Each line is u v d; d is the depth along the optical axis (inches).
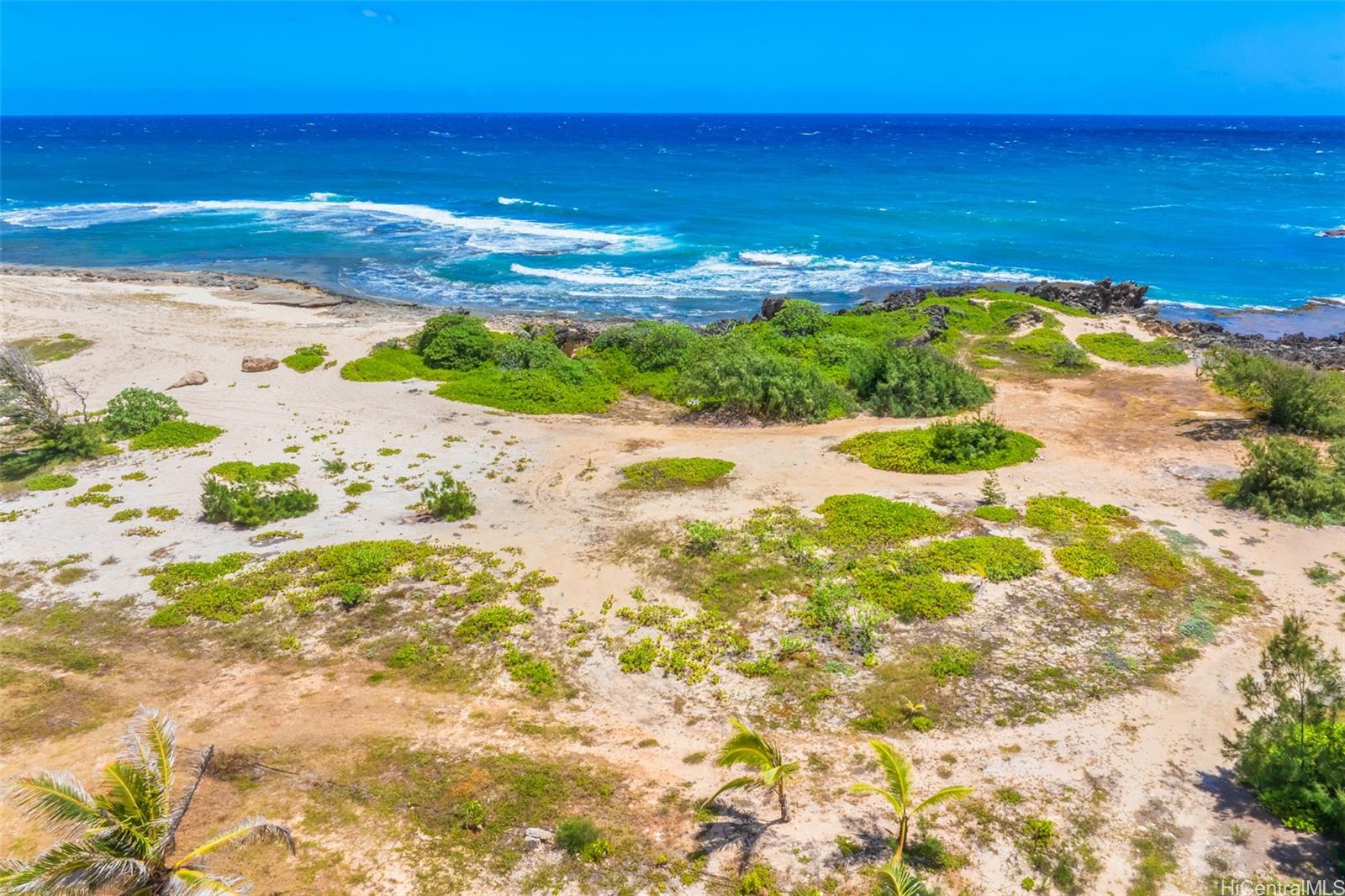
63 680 761.6
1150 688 705.6
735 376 1435.8
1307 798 552.7
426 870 546.0
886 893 506.0
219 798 607.2
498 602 871.7
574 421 1423.5
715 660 763.4
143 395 1423.5
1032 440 1252.5
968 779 609.6
